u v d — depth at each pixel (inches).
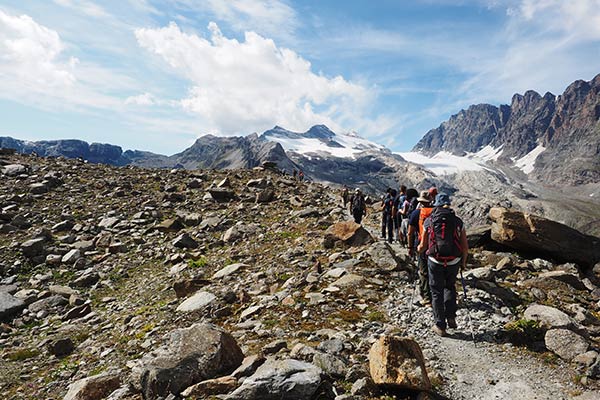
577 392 239.5
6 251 751.1
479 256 611.5
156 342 378.3
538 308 344.2
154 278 657.0
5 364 405.1
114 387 292.2
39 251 762.8
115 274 703.1
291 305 403.5
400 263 499.2
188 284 542.0
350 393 227.6
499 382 255.6
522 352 296.4
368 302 402.3
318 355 261.0
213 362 260.2
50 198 1080.2
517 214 645.3
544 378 258.5
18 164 1305.4
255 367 256.2
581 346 282.0
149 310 494.3
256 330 349.1
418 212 433.7
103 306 572.4
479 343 311.1
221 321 410.0
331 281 470.3
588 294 463.8
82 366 372.2
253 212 1082.1
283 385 219.1
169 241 861.2
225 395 226.2
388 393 231.1
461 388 249.3
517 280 497.7
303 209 1053.2
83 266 735.1
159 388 242.2
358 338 315.6
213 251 783.1
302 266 559.2
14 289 627.5
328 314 374.6
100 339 437.1
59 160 1561.3
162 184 1346.0
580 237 617.3
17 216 892.0
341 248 632.4
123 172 1473.9
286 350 288.4
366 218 1120.2
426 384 227.0
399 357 239.1
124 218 1000.2
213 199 1208.8
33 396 329.7
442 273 331.9
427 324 346.3
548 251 607.8
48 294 614.2
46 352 426.6
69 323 519.8
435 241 331.9
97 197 1129.4
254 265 621.6
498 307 385.1
